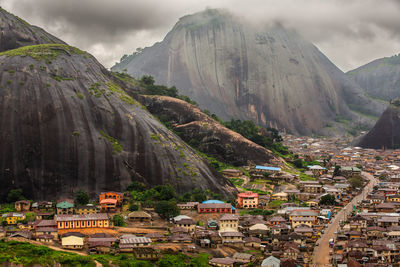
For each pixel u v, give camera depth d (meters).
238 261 162.12
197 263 158.25
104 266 146.38
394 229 190.88
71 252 157.12
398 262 168.25
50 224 176.75
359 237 188.88
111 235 174.88
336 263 164.62
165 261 154.25
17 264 142.38
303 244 181.75
